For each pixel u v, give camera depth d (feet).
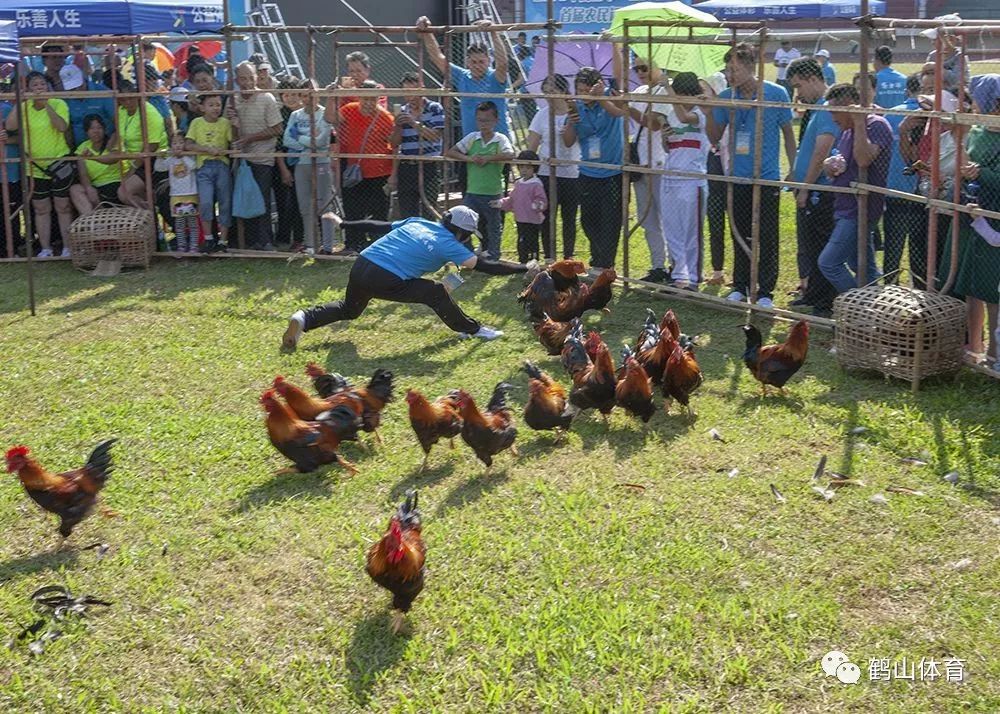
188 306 37.40
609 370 25.16
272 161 42.91
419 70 41.91
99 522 22.02
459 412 23.07
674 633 17.44
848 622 17.70
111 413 27.78
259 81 43.45
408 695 16.40
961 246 27.35
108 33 49.24
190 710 16.30
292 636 18.03
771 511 21.39
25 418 27.68
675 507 21.63
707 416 26.22
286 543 20.99
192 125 43.04
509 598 18.76
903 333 26.71
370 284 31.91
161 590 19.54
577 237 46.26
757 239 33.24
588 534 20.68
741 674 16.40
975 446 23.59
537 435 25.49
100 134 43.27
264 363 31.42
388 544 17.24
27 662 17.60
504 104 41.91
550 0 36.96
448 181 41.34
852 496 21.79
